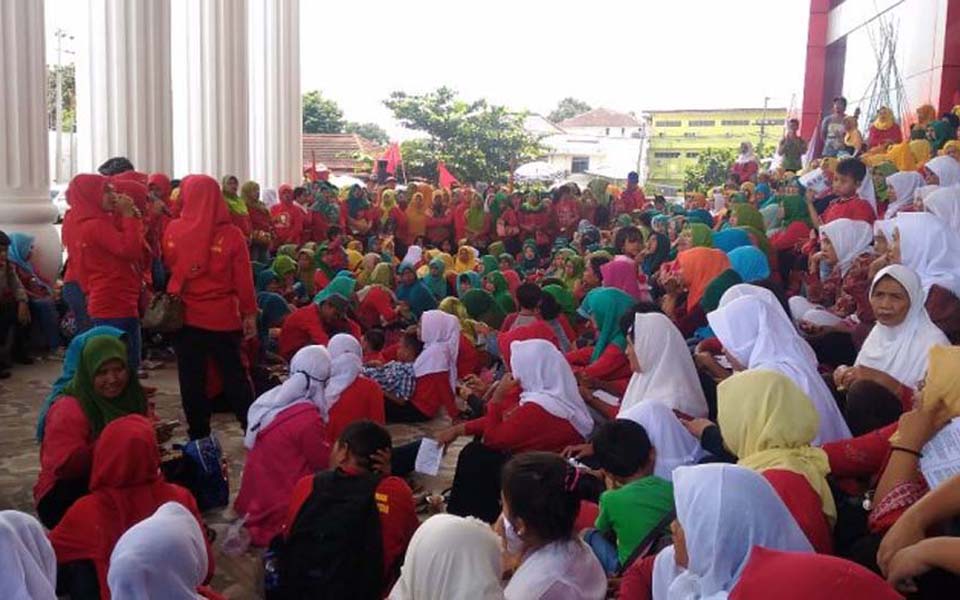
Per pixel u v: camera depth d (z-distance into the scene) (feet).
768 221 26.66
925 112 37.29
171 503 8.59
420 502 14.39
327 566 9.81
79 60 32.58
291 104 48.24
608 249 30.53
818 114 76.43
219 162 39.42
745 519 6.01
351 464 10.59
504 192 43.09
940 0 49.34
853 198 19.84
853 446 8.51
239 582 11.93
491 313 24.85
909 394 10.08
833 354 14.03
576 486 8.50
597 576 8.09
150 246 21.53
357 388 14.99
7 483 15.33
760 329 10.74
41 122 26.37
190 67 39.24
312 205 37.55
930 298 11.69
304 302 26.94
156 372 23.15
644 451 9.59
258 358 20.85
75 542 9.60
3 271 22.68
